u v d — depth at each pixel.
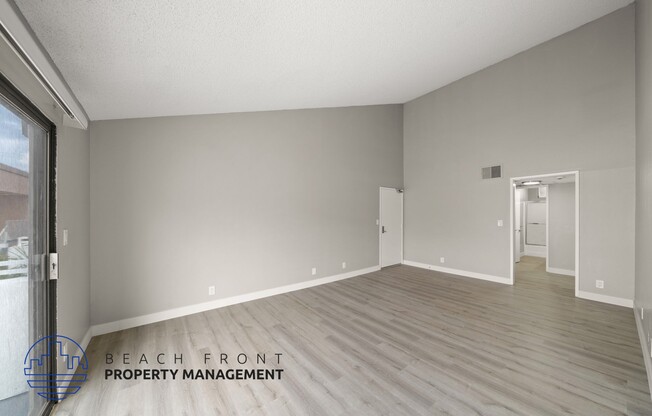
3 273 1.36
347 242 5.10
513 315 3.24
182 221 3.30
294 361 2.29
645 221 2.46
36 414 1.63
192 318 3.21
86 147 2.62
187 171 3.33
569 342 2.58
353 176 5.22
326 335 2.76
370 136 5.57
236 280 3.71
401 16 2.33
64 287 1.98
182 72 2.06
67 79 1.81
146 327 2.96
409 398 1.83
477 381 2.01
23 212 1.53
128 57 1.67
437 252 5.66
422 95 5.91
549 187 5.47
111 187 2.87
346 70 3.08
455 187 5.36
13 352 1.45
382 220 5.81
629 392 1.87
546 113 4.18
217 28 1.61
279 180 4.14
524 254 7.43
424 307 3.53
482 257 4.98
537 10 3.18
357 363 2.25
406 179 6.25
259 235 3.93
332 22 2.01
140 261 3.03
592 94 3.74
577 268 3.89
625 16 3.46
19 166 1.48
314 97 3.80
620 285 3.54
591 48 3.74
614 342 2.57
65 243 2.00
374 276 5.20
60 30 1.30
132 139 2.99
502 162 4.69
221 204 3.58
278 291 4.12
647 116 2.37
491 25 3.21
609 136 3.61
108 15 1.26
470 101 5.11
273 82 2.79
